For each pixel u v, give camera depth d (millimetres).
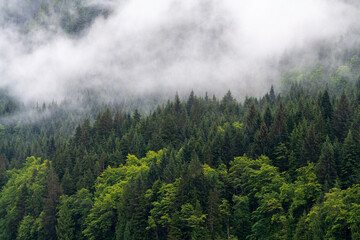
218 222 69750
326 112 100812
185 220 69562
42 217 88750
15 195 104375
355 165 68812
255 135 91375
